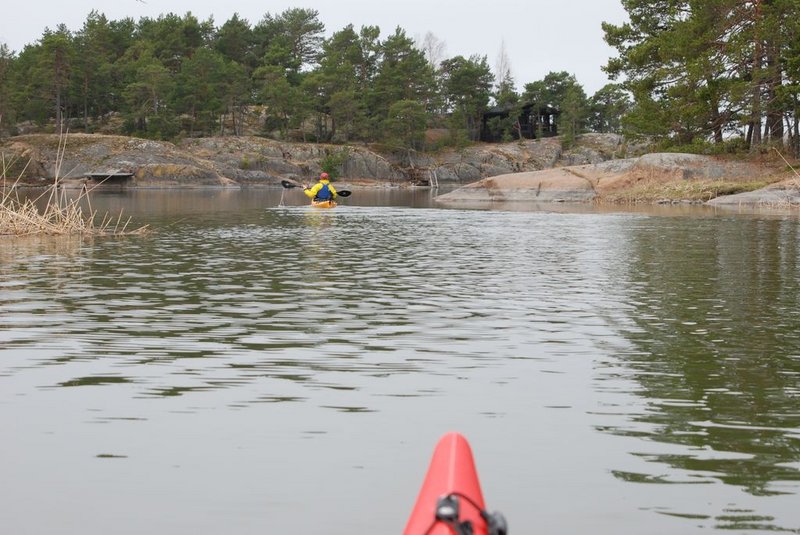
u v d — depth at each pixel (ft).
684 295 35.04
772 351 24.62
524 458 15.75
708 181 130.93
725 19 134.72
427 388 20.54
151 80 310.65
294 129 348.79
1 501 13.89
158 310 31.01
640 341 25.99
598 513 13.38
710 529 12.87
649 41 150.82
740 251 52.60
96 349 24.44
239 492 14.25
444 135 385.70
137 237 63.62
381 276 41.29
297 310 31.24
